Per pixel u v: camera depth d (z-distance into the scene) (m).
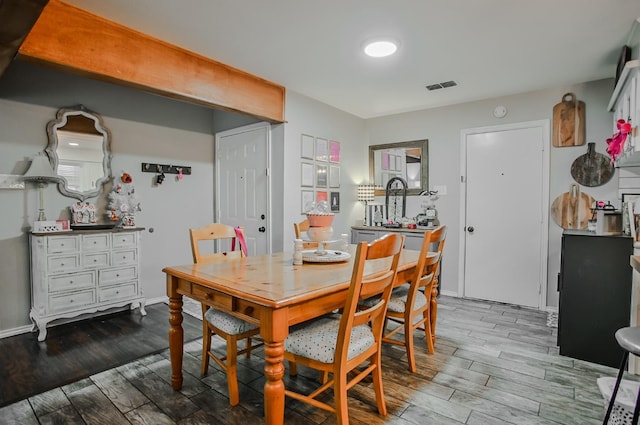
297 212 3.78
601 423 1.71
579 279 2.45
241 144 4.07
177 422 1.74
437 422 1.73
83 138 3.25
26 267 2.96
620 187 3.19
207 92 2.86
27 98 2.94
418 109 4.36
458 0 2.03
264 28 2.36
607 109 3.25
